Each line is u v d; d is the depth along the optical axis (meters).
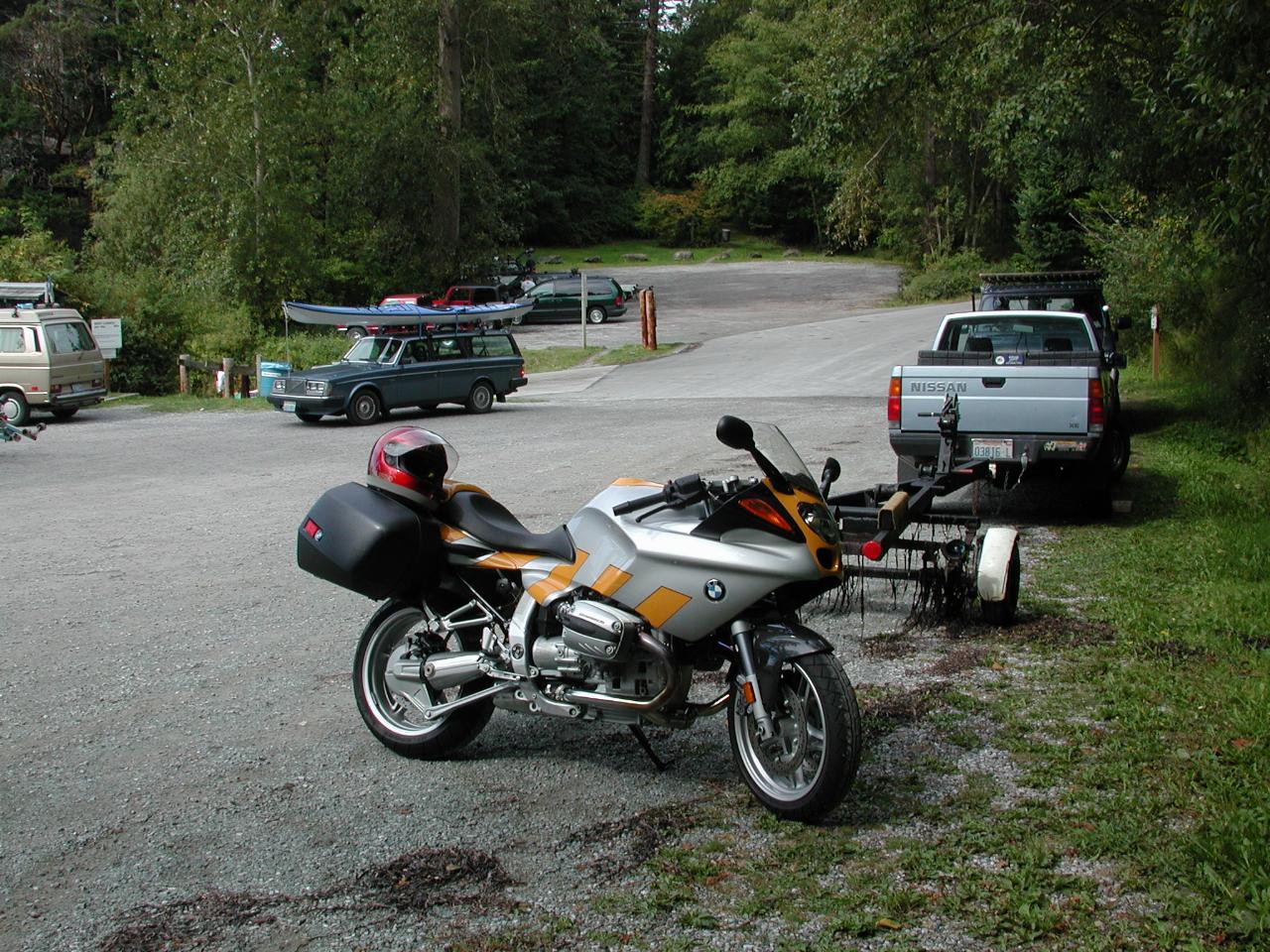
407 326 22.45
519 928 3.83
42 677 6.55
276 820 4.68
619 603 4.71
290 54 38.97
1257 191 9.00
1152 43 12.91
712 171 78.75
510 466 14.44
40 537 10.84
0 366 21.94
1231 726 5.25
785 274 63.25
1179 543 9.19
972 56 15.04
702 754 5.30
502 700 5.10
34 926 3.88
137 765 5.27
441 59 46.16
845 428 17.33
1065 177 19.77
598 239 81.69
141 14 39.25
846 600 7.58
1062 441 10.03
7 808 4.82
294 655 6.92
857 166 21.02
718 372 29.55
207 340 29.84
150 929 3.85
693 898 3.97
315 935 3.81
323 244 44.31
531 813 4.71
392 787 5.00
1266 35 8.31
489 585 5.32
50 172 67.00
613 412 21.69
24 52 64.38
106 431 20.59
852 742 4.33
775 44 73.00
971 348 12.16
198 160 37.31
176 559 9.72
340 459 16.11
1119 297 23.11
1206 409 16.31
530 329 43.75
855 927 3.73
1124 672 6.13
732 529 4.54
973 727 5.53
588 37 50.28
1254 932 3.55
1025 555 9.13
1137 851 4.16
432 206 47.25
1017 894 3.88
